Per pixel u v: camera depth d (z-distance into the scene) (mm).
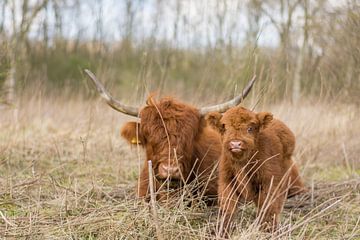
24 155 13109
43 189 10094
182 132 8992
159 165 8891
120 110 9664
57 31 33312
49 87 27312
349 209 9234
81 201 9195
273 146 8758
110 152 13180
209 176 9008
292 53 19391
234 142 7910
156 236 7422
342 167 13453
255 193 8688
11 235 7430
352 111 15047
